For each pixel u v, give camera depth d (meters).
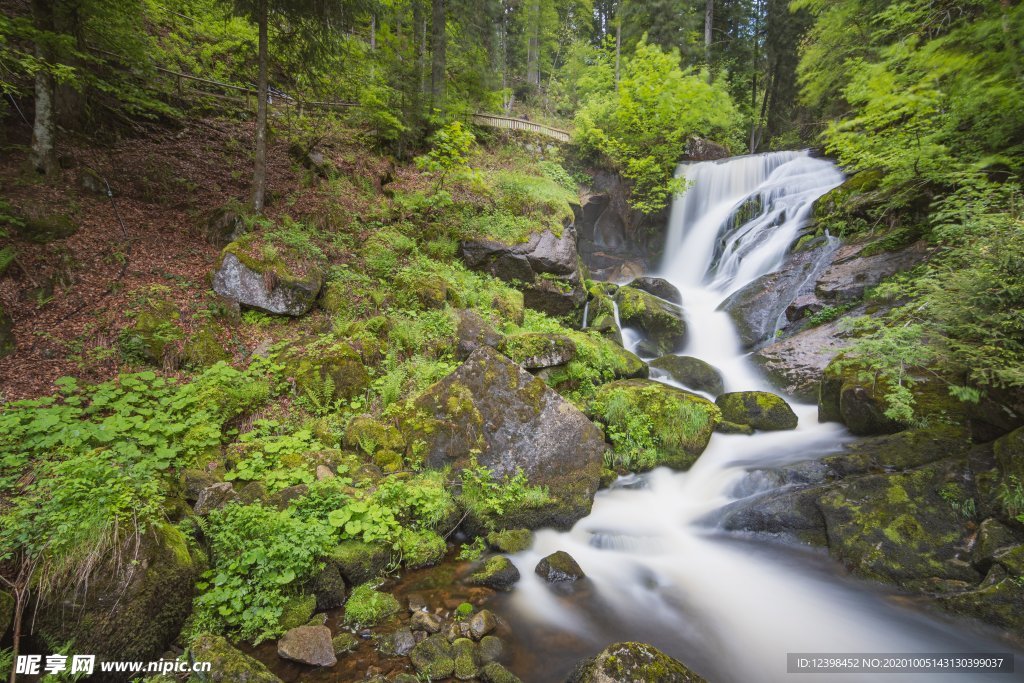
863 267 11.79
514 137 20.17
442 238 12.58
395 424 7.01
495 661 4.39
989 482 5.80
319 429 6.87
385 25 14.94
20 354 6.63
